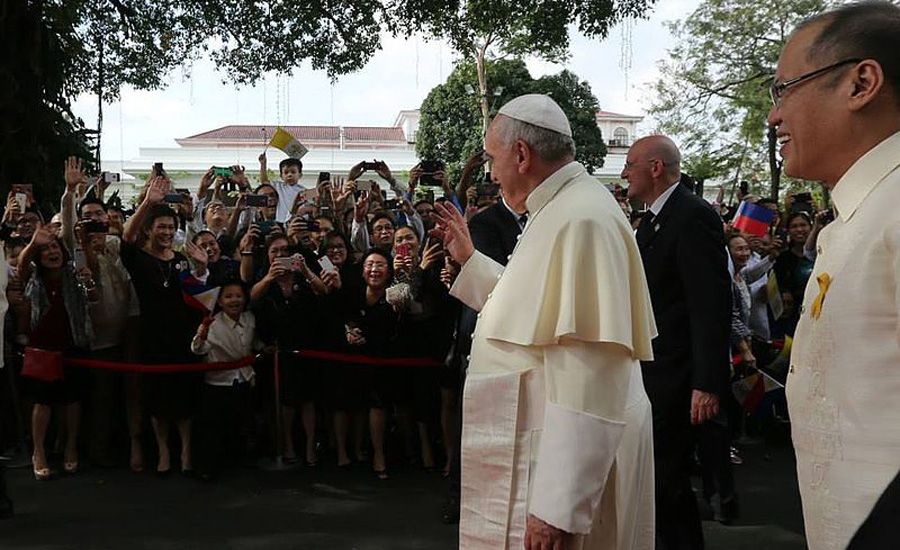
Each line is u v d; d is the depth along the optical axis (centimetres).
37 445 548
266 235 628
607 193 224
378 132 4934
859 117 142
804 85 146
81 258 564
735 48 2297
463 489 221
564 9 1313
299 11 1427
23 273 545
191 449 563
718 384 318
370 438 637
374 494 527
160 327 558
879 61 139
